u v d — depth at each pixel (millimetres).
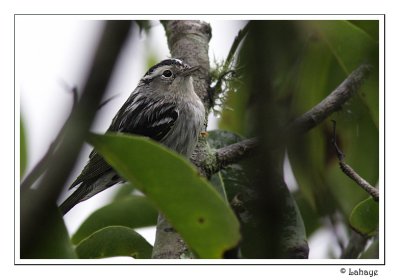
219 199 5078
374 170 11016
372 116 9742
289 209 8891
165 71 11664
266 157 6148
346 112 11094
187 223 5188
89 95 3238
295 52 11016
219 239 5188
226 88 10695
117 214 9633
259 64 6363
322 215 11023
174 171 5062
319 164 11000
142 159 5031
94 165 11461
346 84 9734
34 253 4703
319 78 11352
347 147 11078
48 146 3824
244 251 8977
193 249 5270
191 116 11016
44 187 3582
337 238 10867
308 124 9234
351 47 10305
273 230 6180
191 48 10727
